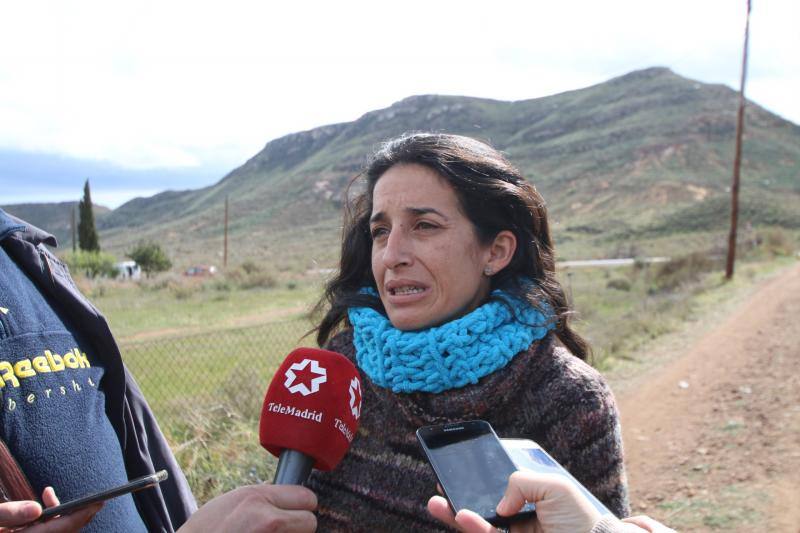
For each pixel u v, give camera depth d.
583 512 1.07
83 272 33.56
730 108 136.88
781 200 83.19
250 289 31.83
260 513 1.15
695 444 6.67
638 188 103.31
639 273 30.41
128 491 1.21
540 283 1.83
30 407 1.50
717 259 31.66
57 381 1.58
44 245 1.81
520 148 144.25
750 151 118.31
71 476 1.54
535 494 1.10
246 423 5.77
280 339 13.38
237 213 146.25
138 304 24.47
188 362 11.01
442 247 1.71
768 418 7.02
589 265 43.47
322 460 1.44
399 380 1.66
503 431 1.63
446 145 1.78
